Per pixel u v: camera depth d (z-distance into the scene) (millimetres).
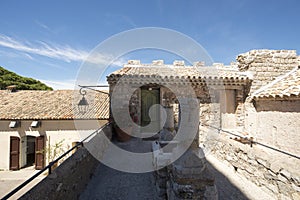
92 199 4254
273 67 8992
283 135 6707
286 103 6590
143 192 4605
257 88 8805
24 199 2234
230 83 8984
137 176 5531
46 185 2758
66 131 11055
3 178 10117
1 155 11188
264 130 7699
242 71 9703
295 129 6207
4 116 11023
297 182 3725
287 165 4059
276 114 7055
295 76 7770
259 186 4766
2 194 8367
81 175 4457
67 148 10906
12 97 13641
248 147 5324
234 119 9367
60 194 3172
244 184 5027
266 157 4586
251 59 9031
